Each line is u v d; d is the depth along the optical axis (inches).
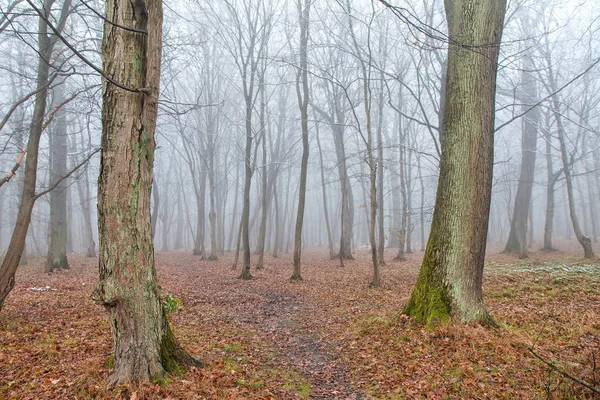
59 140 767.7
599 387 165.9
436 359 224.5
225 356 246.1
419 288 292.0
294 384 213.5
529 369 199.0
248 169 676.7
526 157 866.8
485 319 266.4
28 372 198.4
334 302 435.8
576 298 340.2
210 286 557.9
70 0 429.4
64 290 462.9
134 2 181.2
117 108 175.9
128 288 173.2
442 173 286.7
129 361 174.6
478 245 272.1
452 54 285.4
